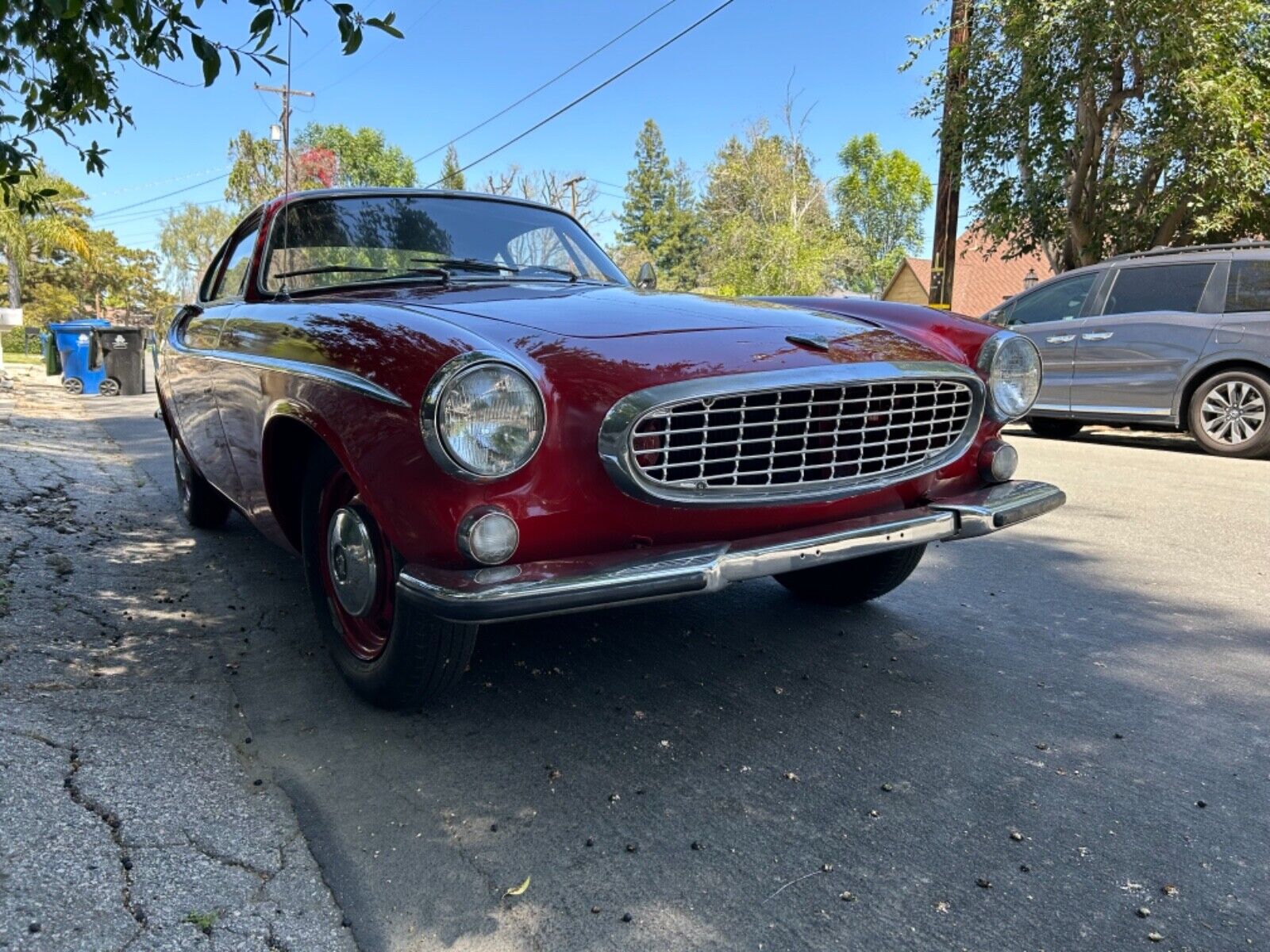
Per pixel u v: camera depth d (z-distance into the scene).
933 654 3.32
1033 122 12.62
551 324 2.55
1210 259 8.22
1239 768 2.52
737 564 2.34
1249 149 11.76
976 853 2.12
